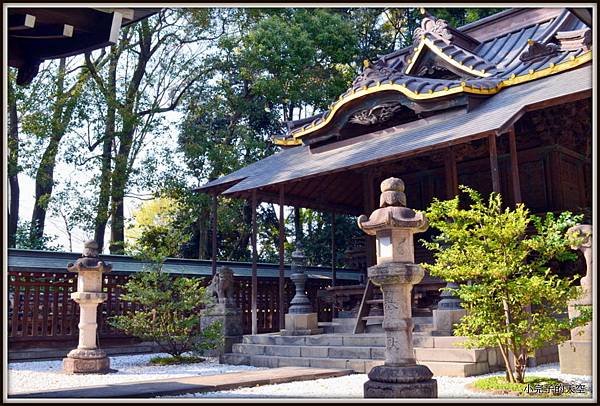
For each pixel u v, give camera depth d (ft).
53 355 37.19
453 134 28.45
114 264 42.68
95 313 29.09
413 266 17.39
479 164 39.75
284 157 43.78
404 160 41.91
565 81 29.73
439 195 41.39
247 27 71.36
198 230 71.15
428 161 41.86
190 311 39.52
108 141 66.54
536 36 44.27
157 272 34.55
